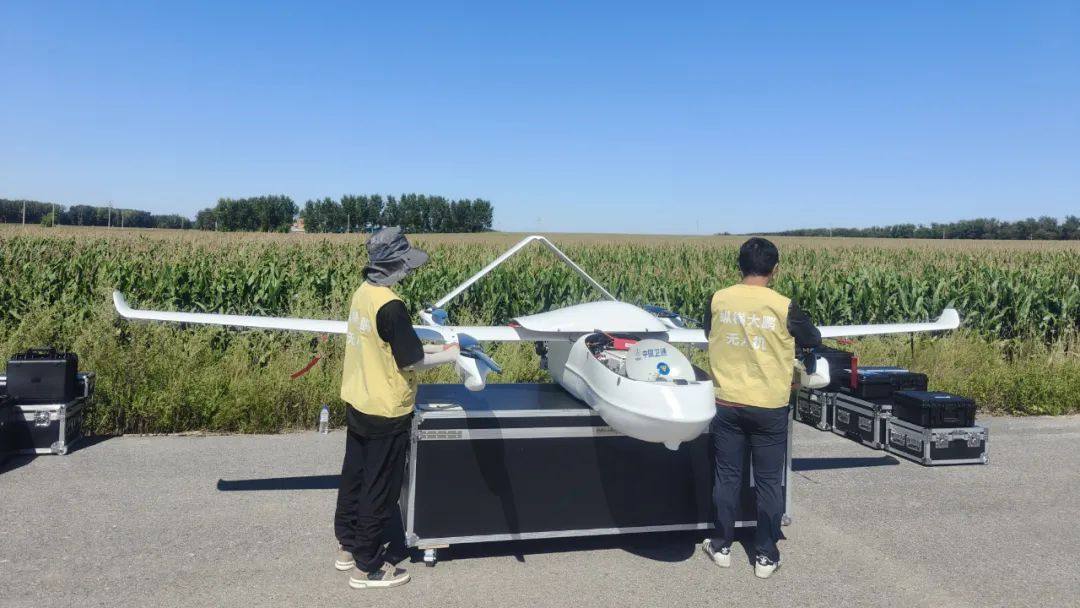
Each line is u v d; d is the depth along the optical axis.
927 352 8.73
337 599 3.20
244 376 6.61
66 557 3.53
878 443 6.05
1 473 4.80
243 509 4.28
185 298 10.10
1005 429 6.82
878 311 11.78
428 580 3.44
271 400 6.16
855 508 4.59
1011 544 4.01
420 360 3.17
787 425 3.88
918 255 27.39
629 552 3.85
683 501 3.87
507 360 7.72
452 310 11.07
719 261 20.88
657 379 3.29
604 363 3.62
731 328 3.51
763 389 3.42
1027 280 12.64
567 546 3.92
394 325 3.15
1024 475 5.35
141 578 3.33
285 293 10.34
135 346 6.57
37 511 4.13
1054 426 6.95
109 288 8.24
